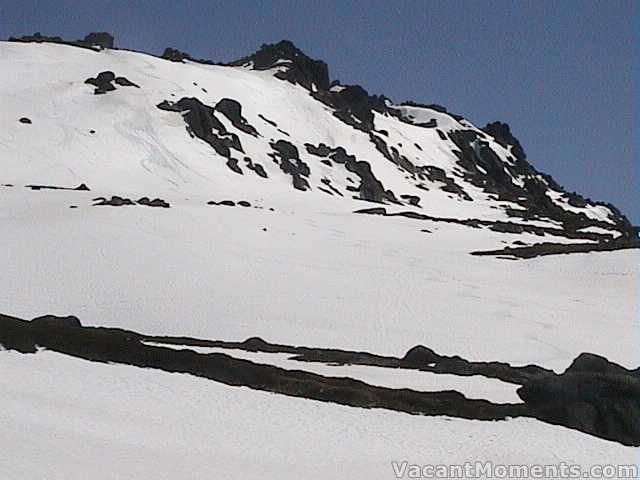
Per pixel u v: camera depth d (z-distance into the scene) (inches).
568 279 2361.0
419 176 5615.2
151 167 3745.1
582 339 1674.5
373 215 3528.5
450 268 2386.8
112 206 2605.8
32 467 600.4
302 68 6496.1
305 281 2059.5
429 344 1574.8
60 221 2351.1
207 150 4109.3
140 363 945.5
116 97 4303.6
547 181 7234.3
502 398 982.4
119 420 749.3
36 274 1932.8
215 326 1648.6
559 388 927.7
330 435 786.2
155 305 1780.3
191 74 5275.6
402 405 903.1
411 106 7642.7
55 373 860.6
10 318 1008.2
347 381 951.6
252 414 820.6
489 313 1871.3
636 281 2310.5
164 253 2145.7
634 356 1558.8
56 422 712.4
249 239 2452.0
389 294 1990.7
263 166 4313.5
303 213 3270.2
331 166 4817.9
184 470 644.7
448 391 951.0
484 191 5816.9
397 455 748.0
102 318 1686.8
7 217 2444.6
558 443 821.2
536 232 3779.5
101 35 5590.6
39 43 5300.2
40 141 3690.9
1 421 692.1
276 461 700.7
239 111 4817.9
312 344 1547.7
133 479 608.1
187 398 842.2
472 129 7313.0
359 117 6200.8
